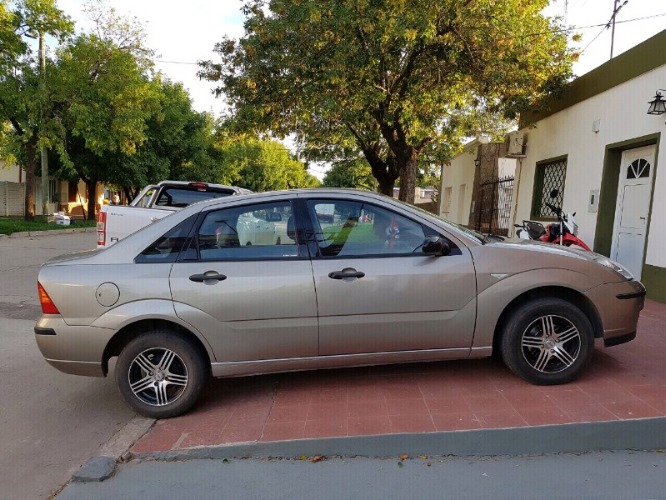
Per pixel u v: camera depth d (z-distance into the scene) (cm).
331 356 398
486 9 958
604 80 840
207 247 401
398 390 414
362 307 390
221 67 1187
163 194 848
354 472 316
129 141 2097
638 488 289
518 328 400
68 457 353
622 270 429
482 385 415
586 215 895
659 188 701
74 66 1875
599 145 858
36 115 1816
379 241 407
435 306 395
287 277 388
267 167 5269
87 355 389
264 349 391
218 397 430
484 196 1548
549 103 1028
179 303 384
